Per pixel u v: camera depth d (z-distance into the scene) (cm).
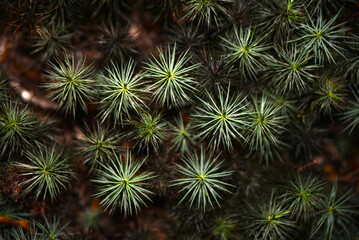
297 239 15
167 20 15
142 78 14
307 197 14
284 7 14
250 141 15
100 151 14
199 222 15
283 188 15
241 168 15
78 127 15
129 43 15
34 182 14
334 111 15
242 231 15
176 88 14
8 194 14
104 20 15
